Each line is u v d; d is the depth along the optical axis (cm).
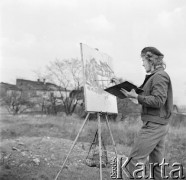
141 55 327
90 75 414
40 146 624
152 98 293
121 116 1316
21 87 2634
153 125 301
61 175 471
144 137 301
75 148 646
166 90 298
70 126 1110
